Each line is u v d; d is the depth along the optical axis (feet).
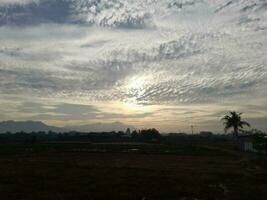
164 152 307.58
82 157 247.91
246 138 334.24
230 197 93.30
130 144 486.38
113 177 129.70
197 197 93.81
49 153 288.51
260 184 116.78
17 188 104.17
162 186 108.58
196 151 320.70
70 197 90.99
